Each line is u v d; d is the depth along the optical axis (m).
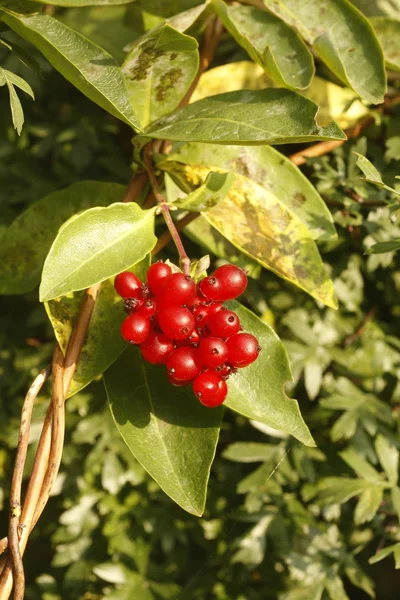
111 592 0.36
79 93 0.40
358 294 0.36
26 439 0.24
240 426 0.39
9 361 0.40
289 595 0.34
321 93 0.32
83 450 0.38
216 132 0.24
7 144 0.40
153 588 0.37
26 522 0.23
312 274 0.27
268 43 0.29
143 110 0.27
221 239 0.31
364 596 0.42
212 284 0.22
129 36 0.38
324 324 0.36
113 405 0.25
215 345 0.22
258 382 0.25
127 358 0.26
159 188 0.27
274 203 0.28
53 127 0.39
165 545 0.37
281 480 0.35
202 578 0.38
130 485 0.38
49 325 0.39
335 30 0.29
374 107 0.34
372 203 0.31
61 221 0.29
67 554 0.38
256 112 0.25
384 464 0.33
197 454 0.24
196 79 0.30
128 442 0.24
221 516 0.38
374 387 0.36
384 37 0.32
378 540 0.36
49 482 0.23
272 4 0.29
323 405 0.34
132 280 0.23
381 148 0.34
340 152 0.33
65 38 0.25
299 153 0.32
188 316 0.22
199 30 0.31
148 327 0.22
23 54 0.27
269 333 0.25
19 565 0.22
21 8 0.27
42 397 0.38
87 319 0.25
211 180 0.25
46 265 0.22
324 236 0.28
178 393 0.25
